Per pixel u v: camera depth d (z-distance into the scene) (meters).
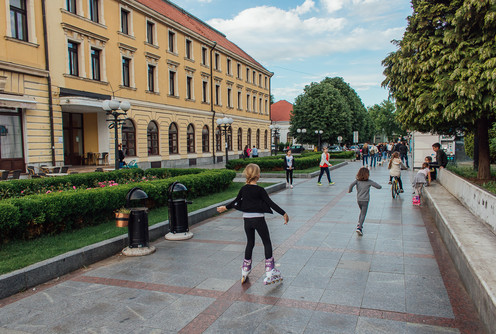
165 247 6.71
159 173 14.79
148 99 26.22
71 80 19.88
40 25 18.14
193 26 35.22
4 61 16.11
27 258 5.37
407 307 4.04
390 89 11.91
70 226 7.29
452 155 22.09
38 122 18.03
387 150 35.31
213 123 35.12
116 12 23.09
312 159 25.23
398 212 9.60
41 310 4.20
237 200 5.03
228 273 5.27
